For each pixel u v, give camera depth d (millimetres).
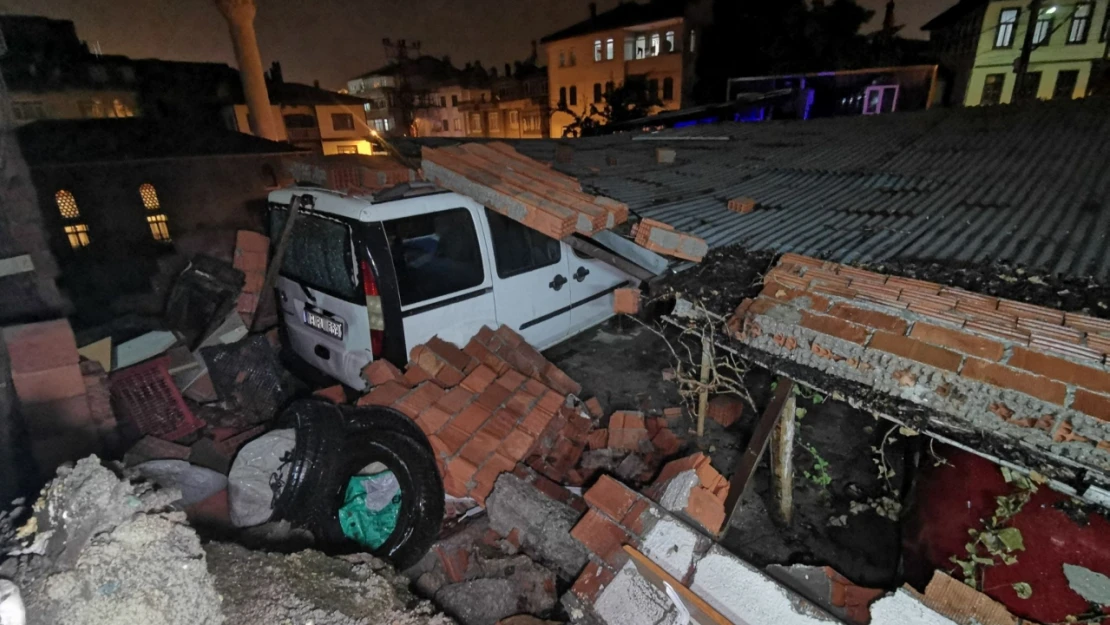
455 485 3514
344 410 3371
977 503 2504
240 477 3049
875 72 18641
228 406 4496
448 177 4395
